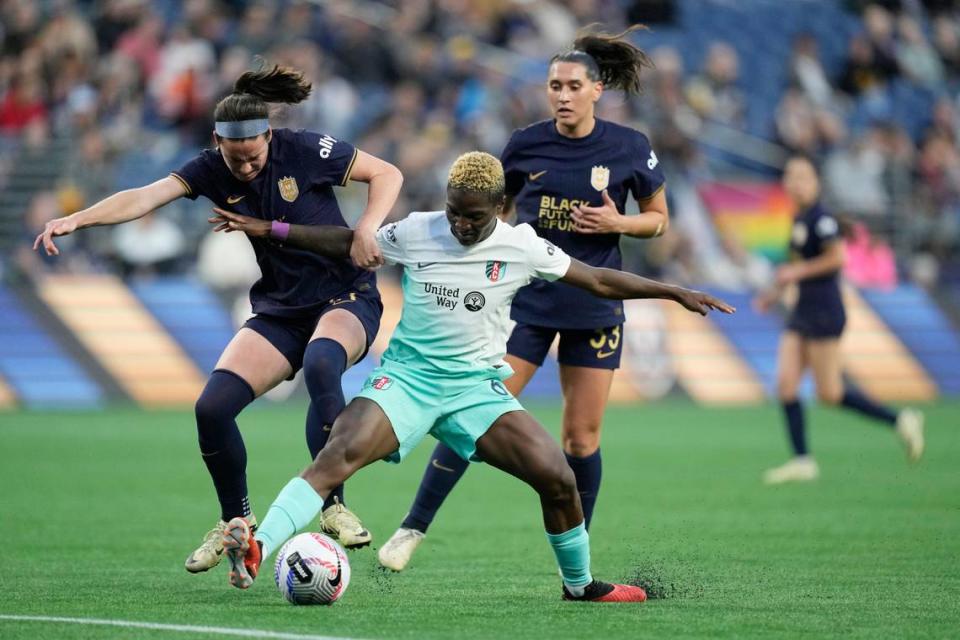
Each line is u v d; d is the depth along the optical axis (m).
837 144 87.88
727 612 21.03
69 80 75.25
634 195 26.86
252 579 19.91
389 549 25.17
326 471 20.47
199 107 72.81
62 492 37.03
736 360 73.00
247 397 22.69
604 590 21.94
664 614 20.80
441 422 21.31
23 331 64.50
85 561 26.09
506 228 21.08
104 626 18.95
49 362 64.25
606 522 32.62
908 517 33.47
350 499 37.16
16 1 76.88
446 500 37.16
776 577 24.78
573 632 19.12
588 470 26.39
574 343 26.12
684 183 78.12
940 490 39.03
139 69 75.06
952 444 52.03
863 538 30.02
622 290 21.22
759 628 19.64
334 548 21.08
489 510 35.06
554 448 20.94
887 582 24.22
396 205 69.69
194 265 70.44
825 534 30.61
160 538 29.33
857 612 21.08
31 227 68.88
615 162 26.39
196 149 72.44
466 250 20.94
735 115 89.06
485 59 84.69
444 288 20.94
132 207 22.59
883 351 75.56
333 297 23.39
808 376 75.44
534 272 21.11
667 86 81.50
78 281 66.12
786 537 30.19
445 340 21.02
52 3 78.62
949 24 103.69
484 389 21.17
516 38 87.81
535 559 27.09
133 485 38.72
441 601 21.84
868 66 94.62
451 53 82.88
